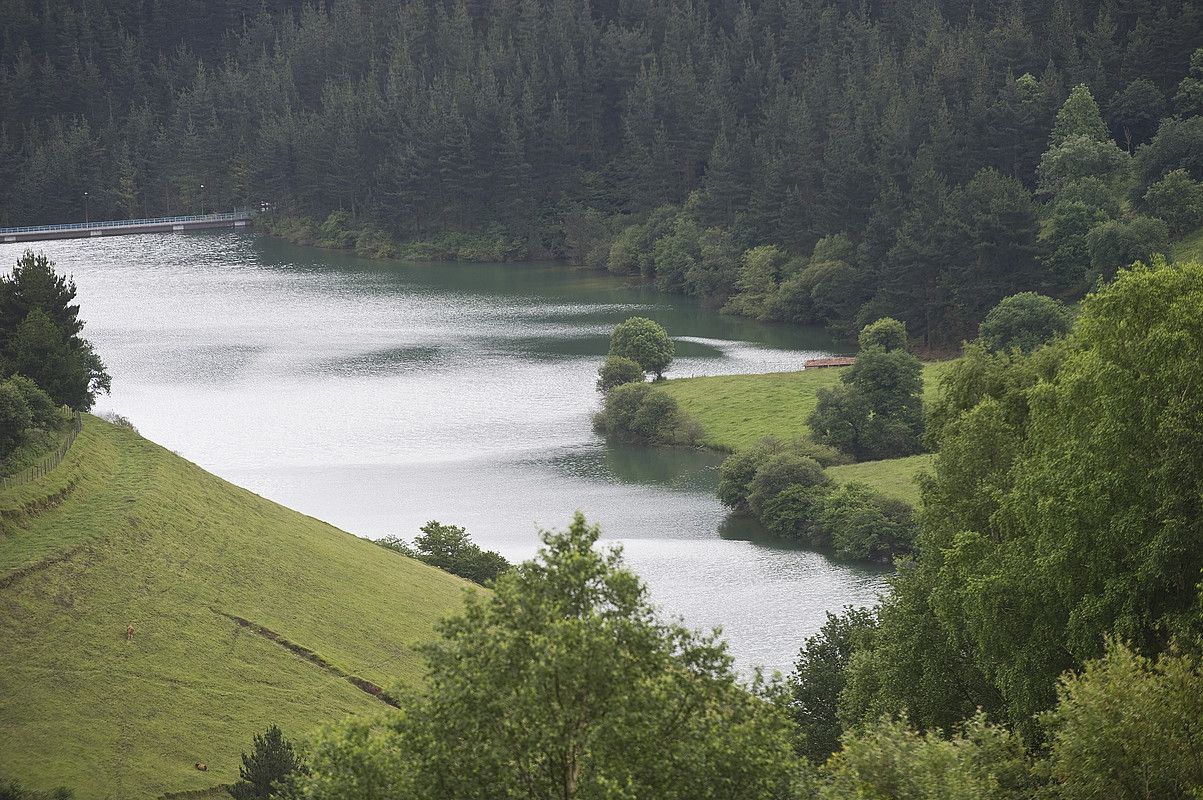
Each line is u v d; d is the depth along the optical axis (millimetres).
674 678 56875
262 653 116250
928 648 87062
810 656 110375
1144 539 72062
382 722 59344
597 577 59438
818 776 66062
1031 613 77625
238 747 102188
